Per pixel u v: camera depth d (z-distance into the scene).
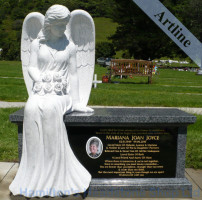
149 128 3.43
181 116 3.31
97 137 3.42
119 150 3.46
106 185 3.37
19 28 60.94
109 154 3.46
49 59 3.29
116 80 18.34
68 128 3.39
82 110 3.49
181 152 3.47
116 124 3.35
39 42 3.37
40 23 3.56
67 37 3.59
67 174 3.13
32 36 3.66
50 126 2.96
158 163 3.50
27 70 3.64
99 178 3.48
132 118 3.29
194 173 4.02
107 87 13.59
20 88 11.66
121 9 31.94
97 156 3.46
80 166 3.29
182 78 22.44
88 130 3.40
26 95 9.88
